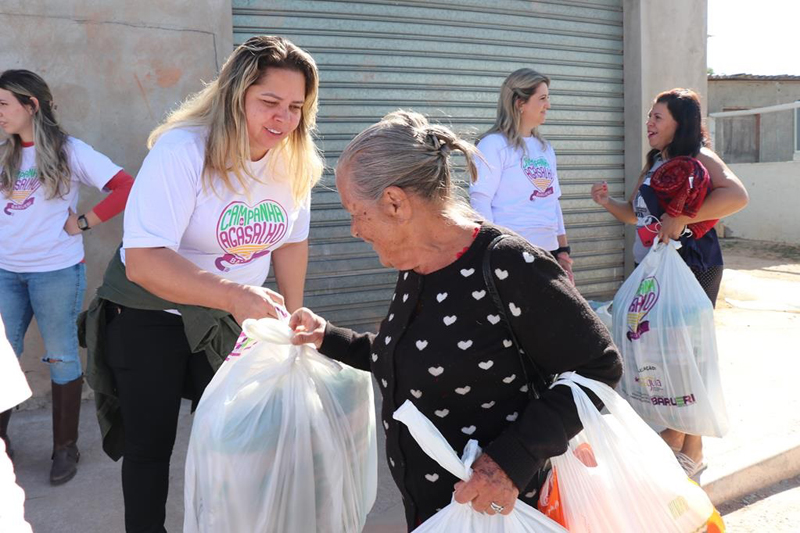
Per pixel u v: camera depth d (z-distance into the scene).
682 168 3.16
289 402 1.87
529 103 3.84
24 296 3.44
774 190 14.30
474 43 5.79
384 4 5.35
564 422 1.53
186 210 2.21
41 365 4.18
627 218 3.85
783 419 4.04
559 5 6.20
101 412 2.55
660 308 3.12
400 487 1.77
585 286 6.65
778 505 3.36
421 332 1.59
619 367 1.61
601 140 6.60
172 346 2.40
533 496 1.68
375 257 5.45
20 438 3.78
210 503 1.83
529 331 1.53
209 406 1.88
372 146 1.55
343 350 1.95
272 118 2.18
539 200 3.95
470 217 1.66
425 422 1.51
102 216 3.40
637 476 1.62
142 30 4.25
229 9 4.49
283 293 2.76
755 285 8.39
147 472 2.41
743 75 17.48
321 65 5.18
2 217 3.31
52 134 3.32
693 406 3.10
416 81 5.55
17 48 3.99
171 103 4.37
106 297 2.38
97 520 2.97
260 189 2.36
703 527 1.70
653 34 6.49
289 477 1.86
